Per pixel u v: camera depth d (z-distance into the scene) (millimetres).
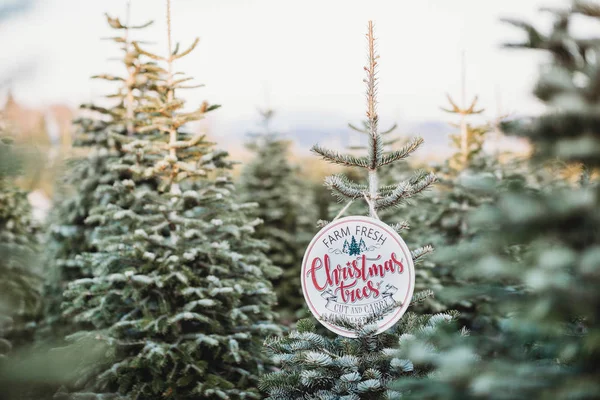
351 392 3027
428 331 2949
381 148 3525
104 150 6715
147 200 5441
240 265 5312
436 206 7316
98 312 5105
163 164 5293
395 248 3273
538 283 1447
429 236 6895
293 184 10875
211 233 5391
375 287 3279
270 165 10508
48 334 5992
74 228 6766
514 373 1580
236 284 4879
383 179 7504
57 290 6633
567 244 1536
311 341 3344
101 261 5086
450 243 6746
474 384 1528
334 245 3332
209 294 4898
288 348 3408
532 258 1531
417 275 6211
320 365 3066
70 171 6723
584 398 1445
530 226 1514
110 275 4797
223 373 5086
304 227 10547
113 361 4746
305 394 3170
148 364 4648
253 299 5414
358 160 3598
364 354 3246
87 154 7031
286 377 3262
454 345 1900
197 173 5383
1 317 1387
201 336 4820
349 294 3293
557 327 1552
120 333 4801
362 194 3537
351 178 8156
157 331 4582
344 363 3109
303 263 3320
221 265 5176
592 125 1541
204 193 5543
